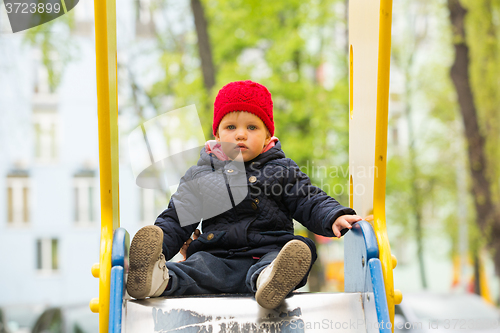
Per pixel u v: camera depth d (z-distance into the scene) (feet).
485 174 36.83
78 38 32.65
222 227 6.17
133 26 34.81
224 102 6.47
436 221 50.14
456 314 21.08
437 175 46.55
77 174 53.42
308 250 4.92
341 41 38.09
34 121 51.78
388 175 43.78
